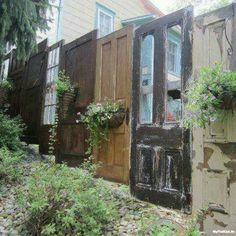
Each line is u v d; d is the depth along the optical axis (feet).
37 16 19.74
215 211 9.98
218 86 9.14
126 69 14.85
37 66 24.11
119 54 15.47
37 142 22.26
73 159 17.67
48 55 22.80
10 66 29.04
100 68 16.67
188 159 11.21
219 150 10.11
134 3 34.32
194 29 11.59
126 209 11.48
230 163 9.75
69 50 19.76
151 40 21.07
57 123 19.27
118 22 31.94
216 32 10.75
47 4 19.92
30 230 9.47
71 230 9.29
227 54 10.28
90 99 17.02
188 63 11.66
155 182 12.44
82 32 27.25
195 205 10.73
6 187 13.42
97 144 15.78
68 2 26.20
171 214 11.16
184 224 9.85
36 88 23.75
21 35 19.11
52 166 13.07
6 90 26.86
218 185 10.04
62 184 10.09
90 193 10.02
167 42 12.96
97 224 9.51
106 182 14.71
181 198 11.27
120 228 9.84
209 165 10.39
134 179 13.42
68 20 26.07
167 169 12.05
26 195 10.22
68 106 18.69
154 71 13.24
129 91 14.46
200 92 9.51
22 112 25.36
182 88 11.80
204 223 10.12
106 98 15.90
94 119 15.74
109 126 15.15
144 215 10.82
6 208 11.19
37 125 22.61
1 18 17.42
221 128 9.97
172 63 26.18
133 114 14.01
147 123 13.23
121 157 14.44
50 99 21.75
